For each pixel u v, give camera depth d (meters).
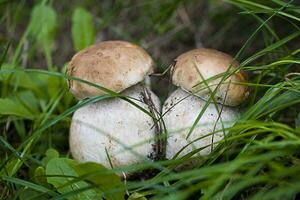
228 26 0.56
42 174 0.40
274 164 0.33
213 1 0.58
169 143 0.43
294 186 0.32
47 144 0.49
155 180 0.36
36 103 0.52
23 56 0.58
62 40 0.65
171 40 0.60
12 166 0.42
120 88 0.41
